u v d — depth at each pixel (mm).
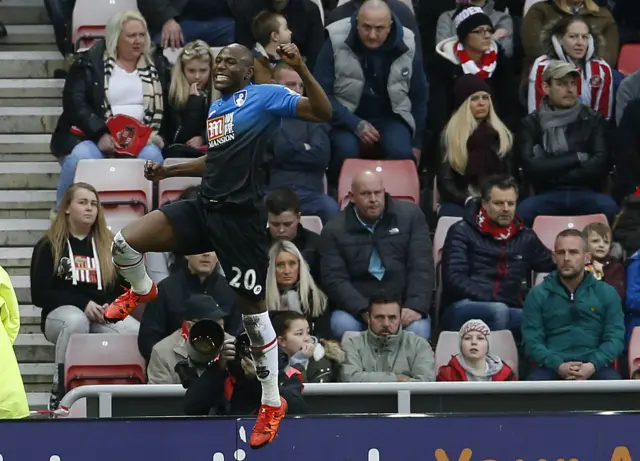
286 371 27547
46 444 25719
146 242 22719
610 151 39938
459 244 35781
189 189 35156
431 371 32375
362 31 39656
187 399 26938
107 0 43281
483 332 32406
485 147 38656
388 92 40250
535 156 39125
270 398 23266
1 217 41156
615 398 29250
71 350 33469
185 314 33000
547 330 33750
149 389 27969
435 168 40906
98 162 38250
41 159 42500
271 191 37719
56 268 34562
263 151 22609
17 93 43750
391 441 26016
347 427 25984
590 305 33469
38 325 38219
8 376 26906
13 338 27906
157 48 41312
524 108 41594
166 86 40281
